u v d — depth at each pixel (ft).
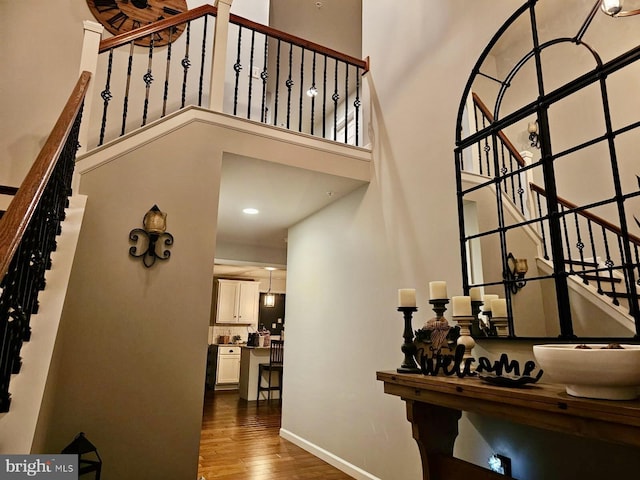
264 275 32.30
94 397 7.29
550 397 4.21
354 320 11.58
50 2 12.54
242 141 9.83
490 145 7.78
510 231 7.14
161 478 7.44
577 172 6.22
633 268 5.37
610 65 5.93
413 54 10.34
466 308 6.56
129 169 8.46
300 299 14.88
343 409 11.61
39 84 11.93
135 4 13.48
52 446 6.85
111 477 7.13
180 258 8.51
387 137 10.98
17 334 4.45
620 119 5.78
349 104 20.76
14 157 11.35
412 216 9.72
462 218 8.18
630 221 5.49
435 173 9.14
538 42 7.09
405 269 9.78
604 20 6.14
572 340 5.88
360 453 10.66
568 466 5.74
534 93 7.05
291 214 14.58
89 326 7.51
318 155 10.85
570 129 6.39
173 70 13.64
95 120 12.41
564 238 6.26
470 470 5.81
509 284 6.97
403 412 9.38
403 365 6.96
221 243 18.83
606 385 3.94
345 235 12.42
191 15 10.14
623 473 5.12
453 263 8.36
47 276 6.05
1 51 11.75
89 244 7.81
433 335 6.87
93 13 12.93
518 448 6.47
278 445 13.84
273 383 23.75
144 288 8.07
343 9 17.07
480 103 8.11
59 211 6.59
